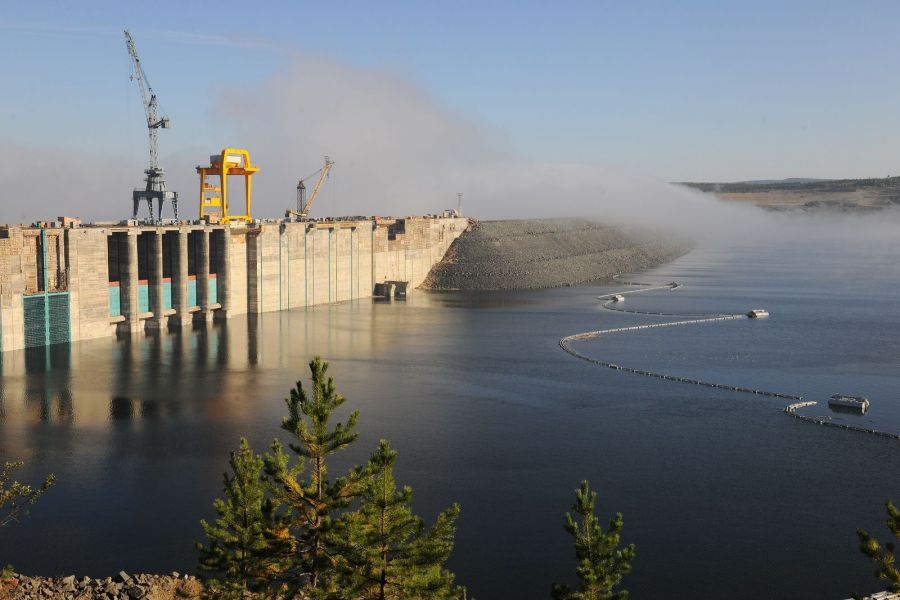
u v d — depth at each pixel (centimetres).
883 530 7338
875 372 14112
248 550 3603
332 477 8219
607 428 10456
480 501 7800
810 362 14962
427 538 3494
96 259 15100
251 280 19275
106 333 15488
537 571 6400
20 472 8175
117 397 11194
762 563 6662
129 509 7319
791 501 8000
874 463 9219
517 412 11150
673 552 6831
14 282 13638
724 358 15288
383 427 10231
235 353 14575
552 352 15625
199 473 8244
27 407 10588
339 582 3462
